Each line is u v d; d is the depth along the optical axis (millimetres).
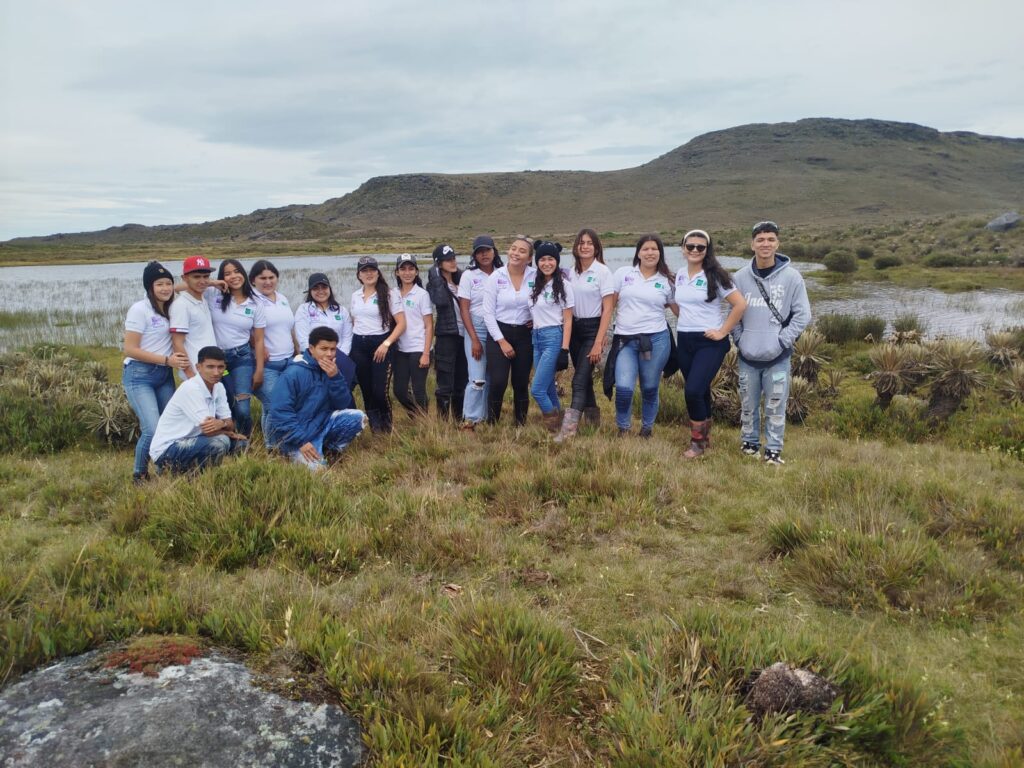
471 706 2602
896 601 3580
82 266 57594
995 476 5566
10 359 10297
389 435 6535
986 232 39906
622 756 2406
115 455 6664
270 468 4738
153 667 2582
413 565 3932
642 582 3787
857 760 2447
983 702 2789
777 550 4223
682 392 8477
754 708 2635
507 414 7703
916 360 7969
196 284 5648
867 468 5316
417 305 6801
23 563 3730
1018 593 3594
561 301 6102
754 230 5773
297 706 2471
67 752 2139
